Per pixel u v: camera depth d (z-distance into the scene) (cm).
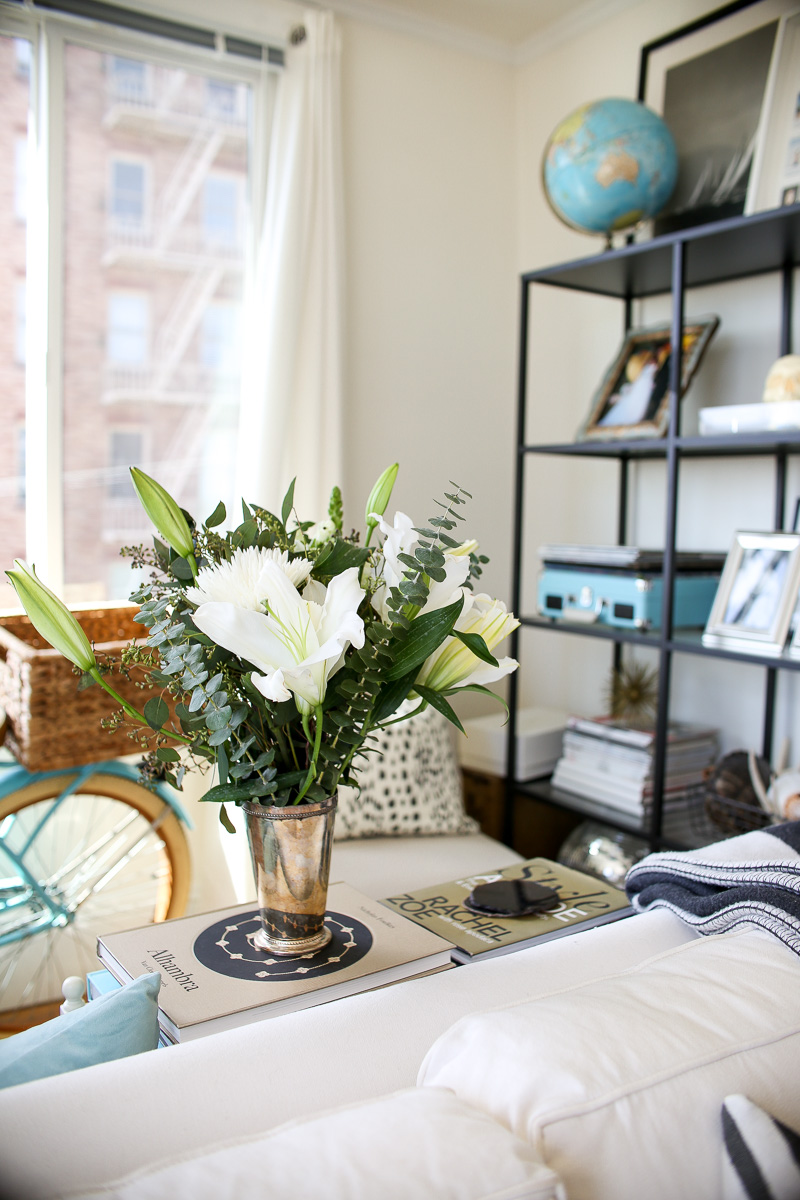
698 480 238
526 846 259
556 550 237
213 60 234
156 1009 86
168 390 240
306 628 82
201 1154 66
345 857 201
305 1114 74
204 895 243
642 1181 67
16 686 184
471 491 287
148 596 96
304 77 233
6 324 219
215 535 95
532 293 290
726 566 206
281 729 96
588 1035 75
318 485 240
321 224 237
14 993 231
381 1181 60
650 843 210
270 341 229
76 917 237
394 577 89
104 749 185
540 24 267
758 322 221
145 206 232
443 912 127
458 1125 65
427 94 267
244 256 247
